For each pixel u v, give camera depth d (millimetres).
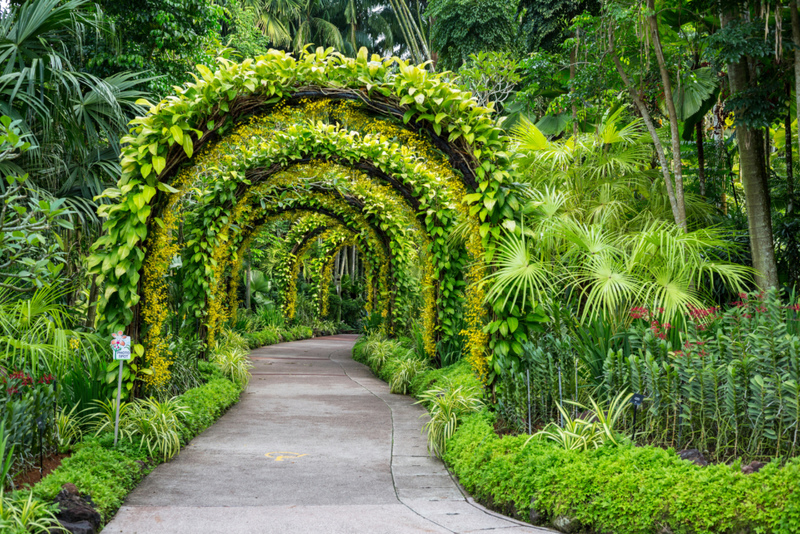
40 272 4426
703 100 6527
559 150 6680
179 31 8398
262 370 10523
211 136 5121
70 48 6996
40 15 5543
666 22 6379
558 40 9961
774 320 3637
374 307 14242
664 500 2881
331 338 20141
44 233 5605
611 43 5820
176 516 3357
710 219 6480
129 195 4875
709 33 6289
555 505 3238
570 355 4340
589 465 3301
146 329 5168
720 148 7723
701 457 3260
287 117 5141
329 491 3914
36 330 4277
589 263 5004
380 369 10234
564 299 5648
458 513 3523
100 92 5578
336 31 27859
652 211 6305
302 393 8078
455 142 5035
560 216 5727
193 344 6922
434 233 8258
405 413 6746
